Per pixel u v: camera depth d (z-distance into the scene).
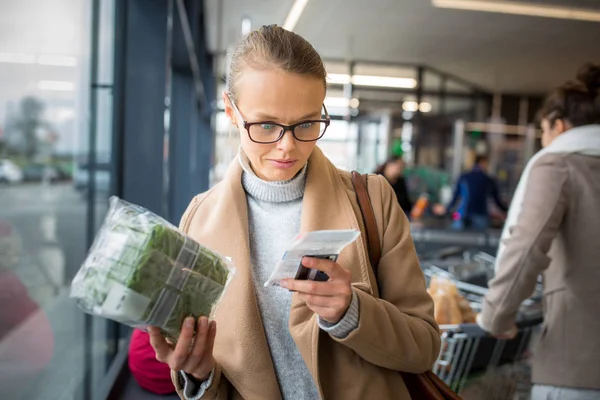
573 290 1.43
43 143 2.06
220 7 6.00
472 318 1.84
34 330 1.78
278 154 0.81
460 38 7.77
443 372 1.59
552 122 1.59
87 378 1.98
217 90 8.73
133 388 1.81
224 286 0.79
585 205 1.41
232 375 0.90
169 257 0.72
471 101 10.63
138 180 2.57
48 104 2.06
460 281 2.23
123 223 0.72
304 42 0.82
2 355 1.69
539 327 1.79
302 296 0.75
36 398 1.78
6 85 1.77
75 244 2.29
